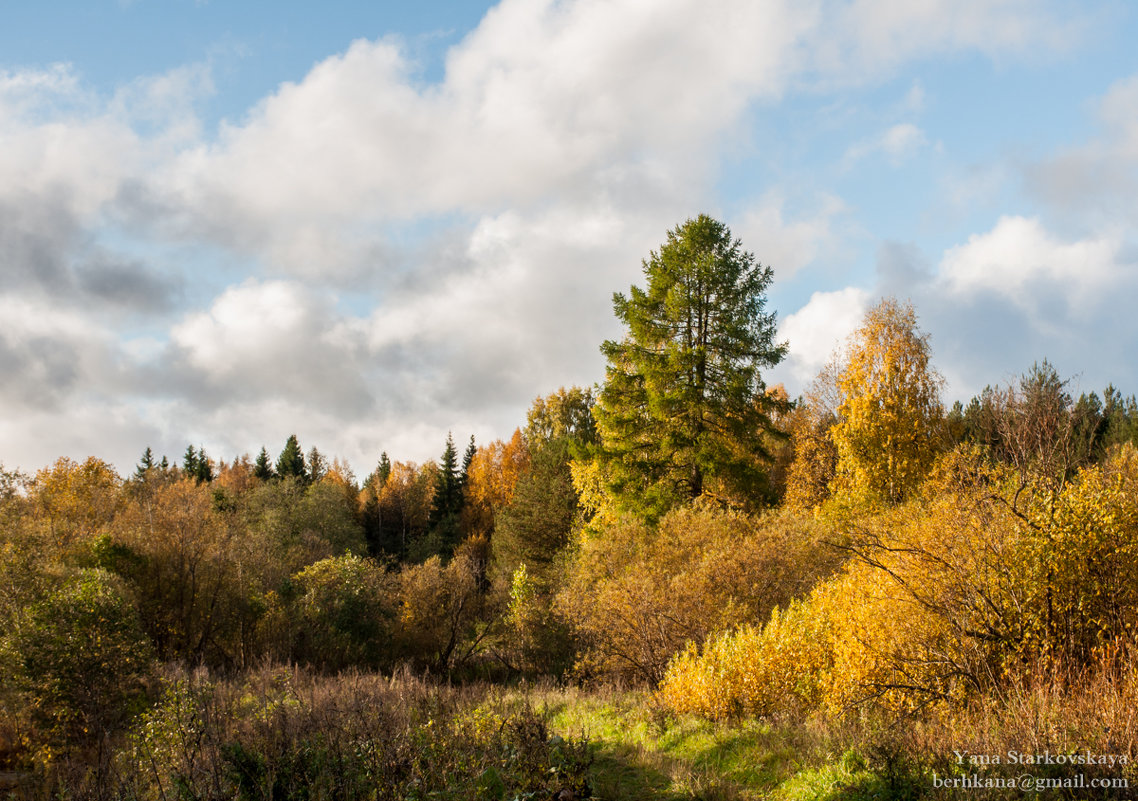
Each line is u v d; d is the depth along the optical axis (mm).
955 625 7555
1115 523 7109
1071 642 6867
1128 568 6996
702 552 15969
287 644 21672
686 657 11094
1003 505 8141
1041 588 7184
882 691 7977
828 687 8828
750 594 13820
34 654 11906
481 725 8469
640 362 23391
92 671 11969
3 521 22875
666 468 23359
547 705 12141
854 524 13898
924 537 8656
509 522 39719
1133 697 5586
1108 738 5152
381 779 6574
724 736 8352
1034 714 5910
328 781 6621
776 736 7930
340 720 8336
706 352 23438
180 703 8938
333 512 53938
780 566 14031
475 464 67438
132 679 12586
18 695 11438
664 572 15516
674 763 7727
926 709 7449
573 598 18422
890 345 22344
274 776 6633
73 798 7078
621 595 14914
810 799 5988
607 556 18734
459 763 7062
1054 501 7680
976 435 19797
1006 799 4895
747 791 6613
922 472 20594
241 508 52469
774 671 9625
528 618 21234
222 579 23359
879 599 8375
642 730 9430
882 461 21234
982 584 7598
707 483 22828
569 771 7250
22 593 15398
